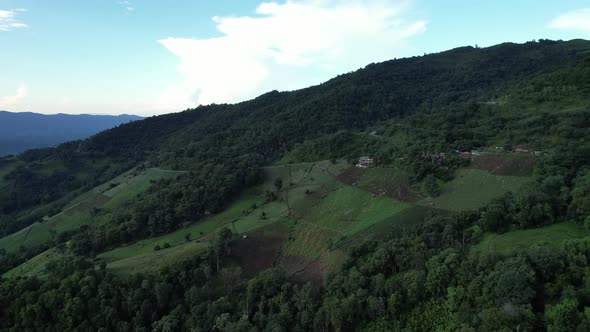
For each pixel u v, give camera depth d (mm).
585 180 90500
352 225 125562
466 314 65375
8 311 97000
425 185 131375
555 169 103500
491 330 58562
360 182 155250
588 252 63812
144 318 94250
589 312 53625
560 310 55281
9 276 139625
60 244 159250
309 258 116562
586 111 142250
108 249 153500
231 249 124375
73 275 103000
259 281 95562
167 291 99062
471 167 132750
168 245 139875
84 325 91312
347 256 102625
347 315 77375
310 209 147250
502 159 129125
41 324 93188
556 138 131000
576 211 80688
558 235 76875
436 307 72875
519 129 151000
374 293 80938
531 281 62062
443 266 75062
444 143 152875
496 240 84000
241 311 91438
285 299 90000
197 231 152250
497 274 65625
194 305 95812
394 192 138125
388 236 106062
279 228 138000
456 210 112875
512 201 92812
